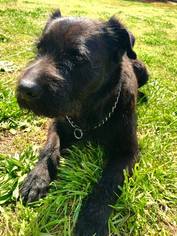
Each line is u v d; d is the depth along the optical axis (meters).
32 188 0.34
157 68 0.76
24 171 0.37
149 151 0.42
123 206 0.33
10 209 0.33
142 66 0.56
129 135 0.39
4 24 0.96
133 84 0.44
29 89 0.31
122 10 1.89
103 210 0.32
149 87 0.60
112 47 0.38
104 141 0.40
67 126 0.41
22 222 0.31
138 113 0.51
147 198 0.35
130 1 2.57
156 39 1.10
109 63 0.37
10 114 0.47
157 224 0.33
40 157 0.38
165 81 0.67
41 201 0.33
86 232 0.30
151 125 0.49
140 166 0.39
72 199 0.34
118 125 0.39
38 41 0.38
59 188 0.35
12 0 1.46
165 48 1.01
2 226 0.31
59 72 0.33
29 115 0.47
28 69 0.33
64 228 0.31
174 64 0.81
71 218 0.32
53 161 0.37
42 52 0.35
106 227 0.31
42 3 1.55
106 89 0.38
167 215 0.34
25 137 0.44
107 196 0.33
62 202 0.33
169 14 2.03
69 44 0.34
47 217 0.32
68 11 1.45
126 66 0.43
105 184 0.34
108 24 0.39
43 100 0.31
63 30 0.35
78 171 0.37
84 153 0.40
